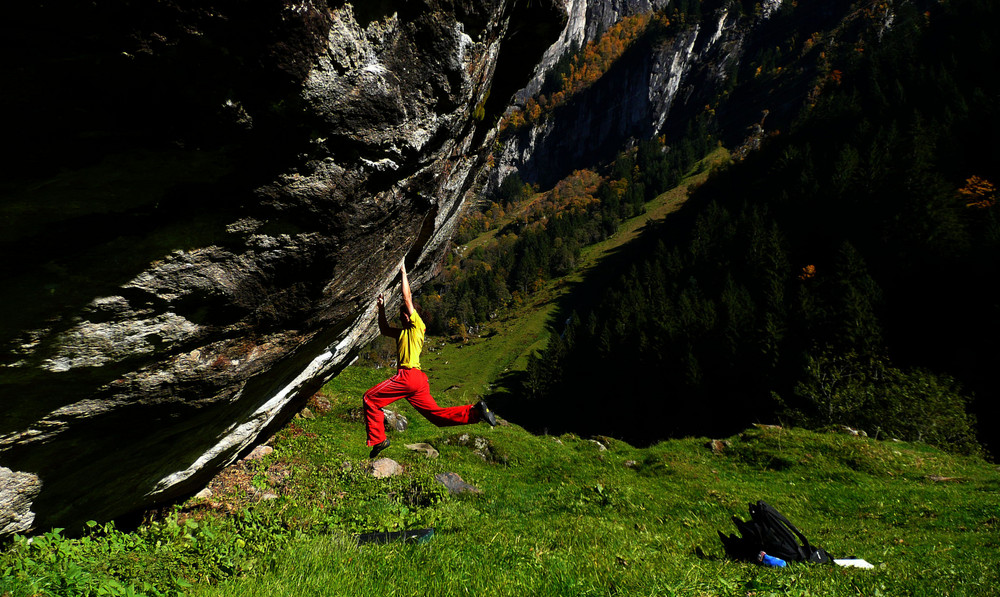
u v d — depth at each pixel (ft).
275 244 15.52
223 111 11.17
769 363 202.08
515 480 65.92
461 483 54.85
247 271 15.79
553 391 333.42
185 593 15.92
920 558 28.63
